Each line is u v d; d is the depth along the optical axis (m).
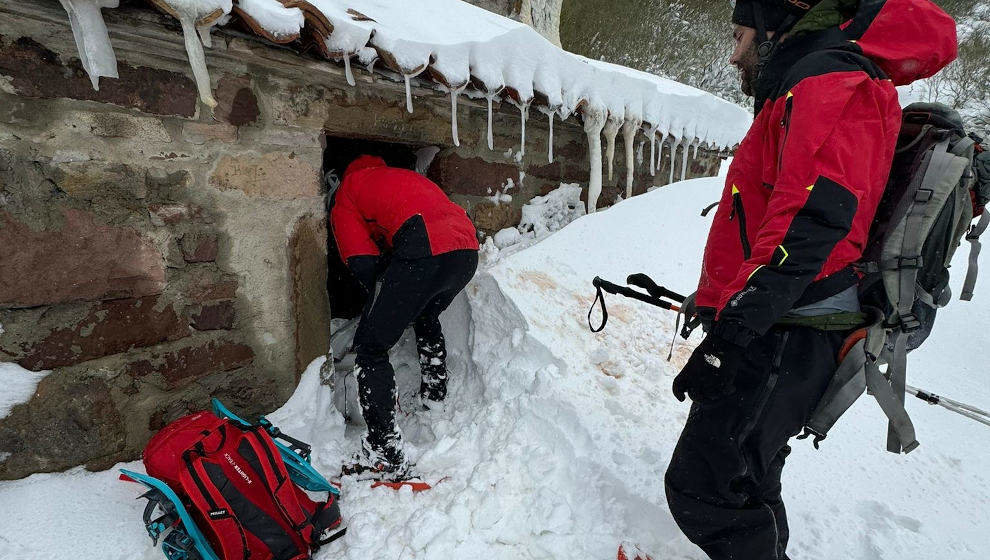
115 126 1.40
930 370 2.40
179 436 1.41
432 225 1.78
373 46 1.71
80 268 1.41
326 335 2.06
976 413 1.36
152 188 1.50
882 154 0.95
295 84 1.75
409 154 2.67
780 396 1.08
